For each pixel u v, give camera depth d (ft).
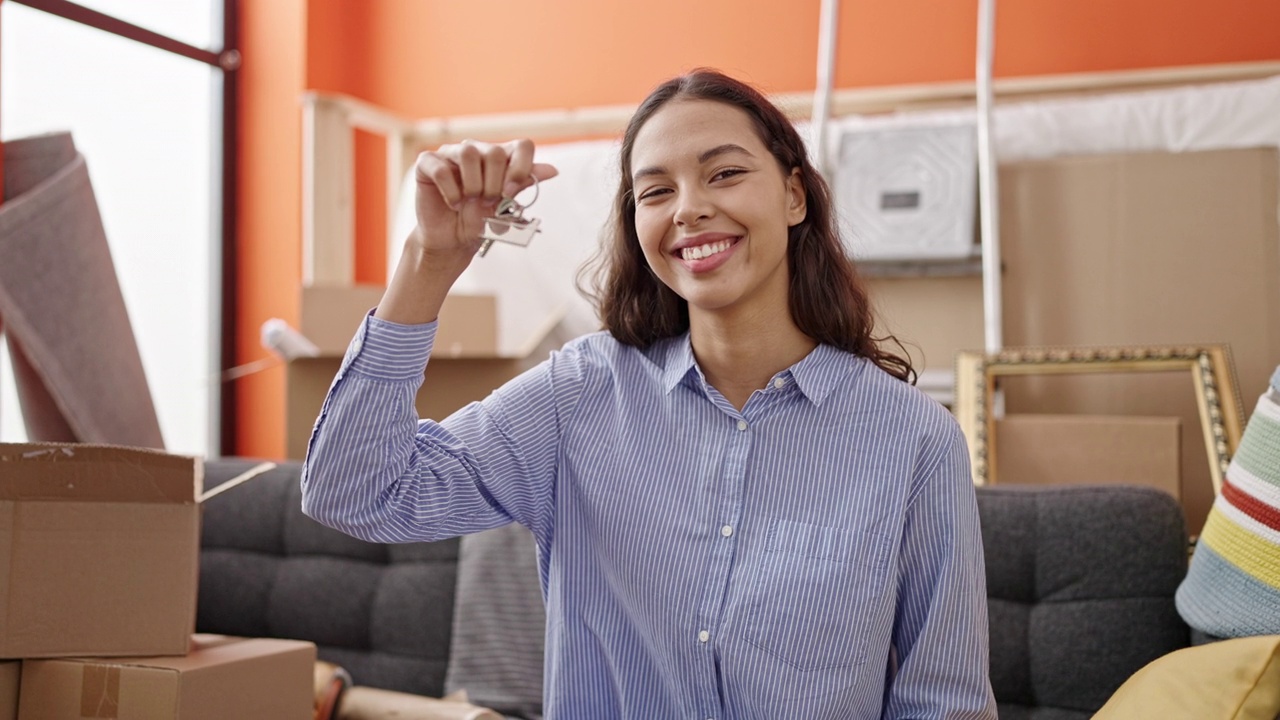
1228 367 7.82
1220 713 4.06
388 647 6.69
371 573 6.83
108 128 12.49
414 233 3.73
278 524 7.04
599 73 13.55
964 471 4.10
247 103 14.11
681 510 4.08
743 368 4.21
